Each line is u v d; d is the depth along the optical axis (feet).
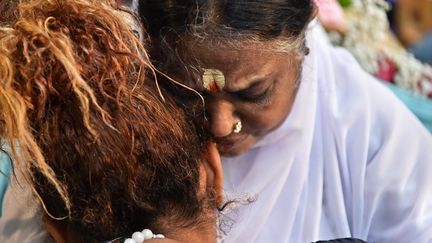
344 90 6.11
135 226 3.73
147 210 3.70
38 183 3.70
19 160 3.63
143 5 4.57
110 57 3.59
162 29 4.52
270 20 4.46
